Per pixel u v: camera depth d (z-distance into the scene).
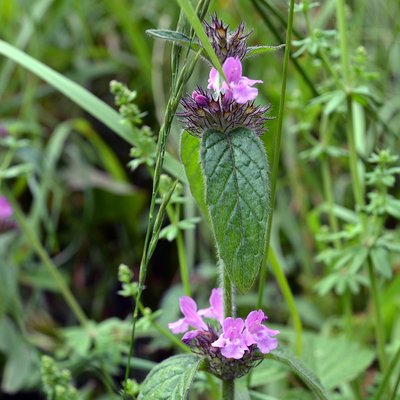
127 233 0.67
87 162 0.71
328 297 0.58
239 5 0.64
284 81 0.35
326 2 0.64
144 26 0.74
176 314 0.54
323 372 0.46
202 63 0.66
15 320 0.57
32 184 0.60
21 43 0.67
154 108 0.71
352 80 0.44
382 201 0.41
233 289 0.36
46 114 0.74
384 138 0.61
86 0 0.77
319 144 0.47
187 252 0.60
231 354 0.33
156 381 0.34
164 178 0.40
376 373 0.49
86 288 0.66
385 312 0.51
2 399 0.55
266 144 0.60
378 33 0.66
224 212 0.32
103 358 0.46
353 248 0.42
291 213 0.61
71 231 0.67
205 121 0.33
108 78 0.76
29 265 0.62
